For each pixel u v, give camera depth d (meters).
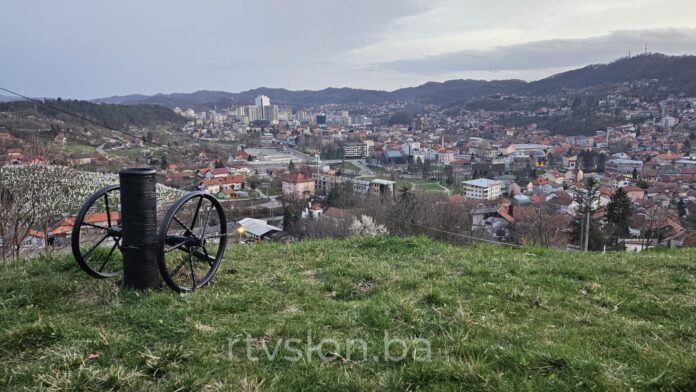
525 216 37.75
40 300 5.45
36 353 4.11
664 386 3.57
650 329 4.91
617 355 4.24
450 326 4.79
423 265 7.54
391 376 3.71
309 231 38.06
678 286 6.64
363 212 36.72
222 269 6.96
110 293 5.56
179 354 4.03
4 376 3.66
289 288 6.14
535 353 4.01
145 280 5.73
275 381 3.67
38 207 13.64
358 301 5.77
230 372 3.82
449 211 36.00
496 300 5.70
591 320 5.20
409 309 5.13
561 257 8.76
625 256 8.82
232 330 4.60
